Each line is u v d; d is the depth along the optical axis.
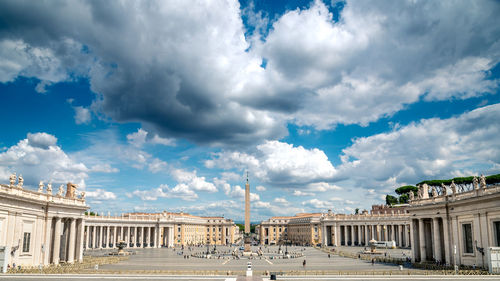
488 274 46.00
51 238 63.28
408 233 136.25
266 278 45.25
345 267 61.69
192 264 68.44
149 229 153.62
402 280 42.53
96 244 142.75
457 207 57.09
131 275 47.34
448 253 58.69
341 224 154.62
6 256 46.97
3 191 50.34
